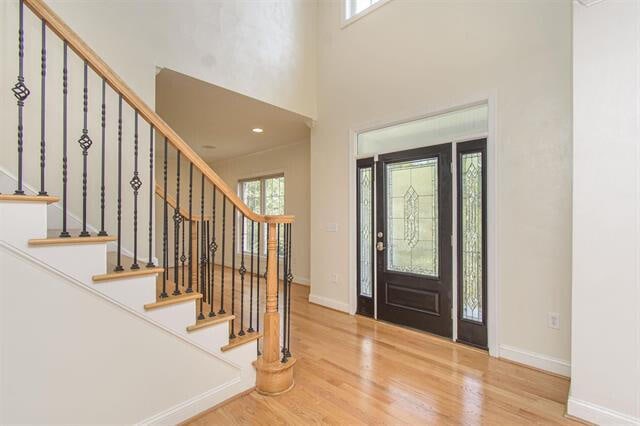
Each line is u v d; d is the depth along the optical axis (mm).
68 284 1508
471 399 2135
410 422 1902
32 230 1408
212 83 3264
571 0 2438
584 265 1927
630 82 1797
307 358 2740
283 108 4004
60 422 1491
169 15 2951
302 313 4012
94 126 2568
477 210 2959
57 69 2398
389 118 3590
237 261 7234
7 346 1360
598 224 1886
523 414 1980
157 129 1889
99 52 2549
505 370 2535
